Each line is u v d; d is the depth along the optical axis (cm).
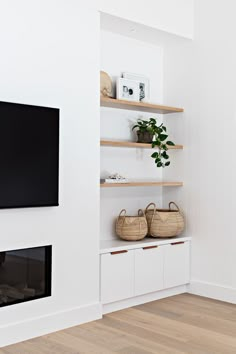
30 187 356
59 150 376
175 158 500
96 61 401
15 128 347
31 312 361
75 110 387
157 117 506
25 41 354
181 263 478
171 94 502
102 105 448
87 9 393
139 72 488
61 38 376
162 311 424
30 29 357
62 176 378
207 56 471
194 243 485
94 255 401
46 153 365
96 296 404
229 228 456
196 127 481
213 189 468
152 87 500
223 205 461
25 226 355
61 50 376
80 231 391
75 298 389
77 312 388
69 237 384
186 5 475
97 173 403
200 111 477
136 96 465
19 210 352
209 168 471
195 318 405
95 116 401
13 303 352
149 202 504
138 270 437
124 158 479
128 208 484
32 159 357
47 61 368
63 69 378
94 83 400
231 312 423
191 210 487
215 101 465
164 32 459
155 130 462
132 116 485
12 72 347
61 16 376
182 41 486
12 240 348
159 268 456
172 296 475
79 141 389
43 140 363
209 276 472
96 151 402
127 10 422
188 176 489
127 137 482
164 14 455
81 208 391
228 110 455
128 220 448
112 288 416
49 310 372
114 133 470
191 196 487
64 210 380
